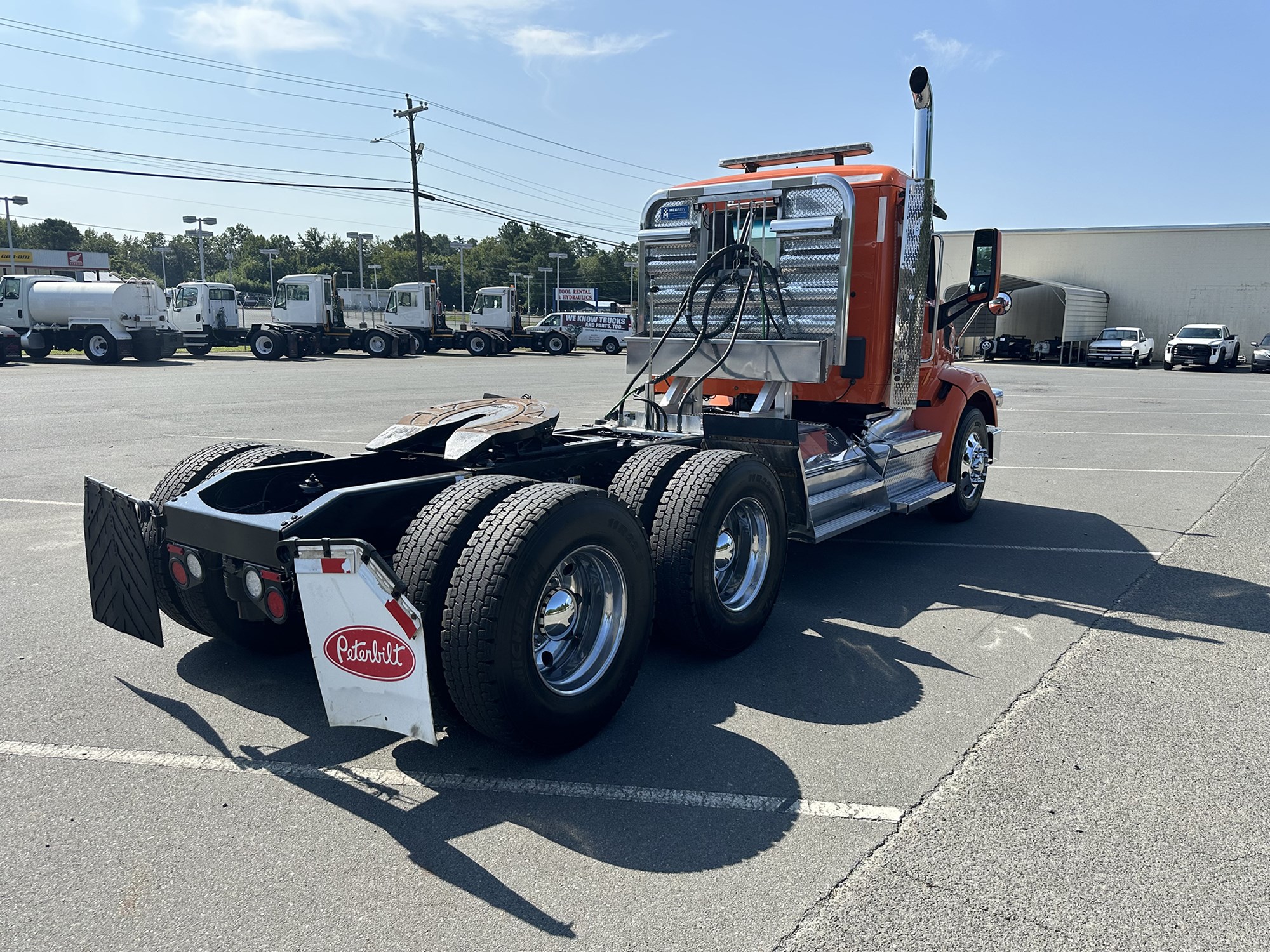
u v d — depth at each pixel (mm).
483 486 3422
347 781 3182
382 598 2895
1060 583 5664
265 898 2512
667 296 6160
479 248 141875
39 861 2672
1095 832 2848
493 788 3146
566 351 39438
